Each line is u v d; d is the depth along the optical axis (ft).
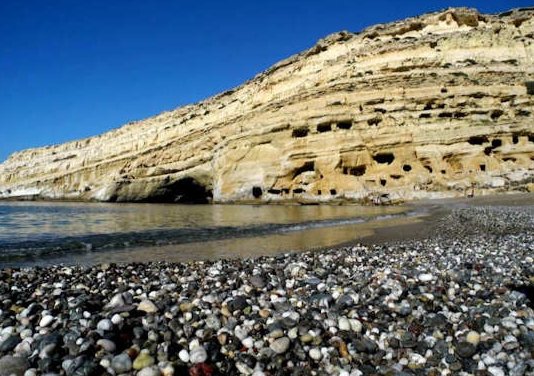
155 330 17.54
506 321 18.26
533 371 14.58
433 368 15.17
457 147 152.46
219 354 15.87
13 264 39.32
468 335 17.13
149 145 249.34
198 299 22.20
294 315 19.58
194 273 30.91
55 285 27.04
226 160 185.16
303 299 22.50
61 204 205.57
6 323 18.79
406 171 153.89
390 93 166.09
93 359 14.93
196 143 217.15
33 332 17.65
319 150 162.50
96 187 254.27
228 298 22.50
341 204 149.48
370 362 15.80
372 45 183.11
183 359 15.51
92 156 276.21
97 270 33.06
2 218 102.53
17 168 321.93
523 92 162.71
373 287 24.53
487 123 154.92
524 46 177.47
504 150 150.30
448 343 16.83
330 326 18.49
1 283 27.91
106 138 300.81
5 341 16.26
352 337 17.52
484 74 167.63
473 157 150.00
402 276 26.91
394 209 113.19
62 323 18.52
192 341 16.76
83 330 17.15
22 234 64.64
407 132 157.38
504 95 161.89
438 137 154.71
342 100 168.45
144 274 31.04
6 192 294.25
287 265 33.14
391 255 37.63
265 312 20.18
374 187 152.05
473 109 159.02
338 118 165.58
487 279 26.45
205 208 146.10
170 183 205.98
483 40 177.47
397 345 16.87
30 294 24.64
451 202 120.88
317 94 174.91
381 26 197.36
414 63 172.55
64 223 85.81
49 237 60.18
